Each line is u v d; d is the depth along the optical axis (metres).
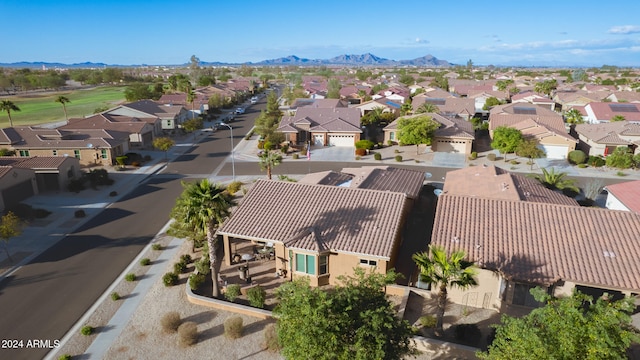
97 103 127.62
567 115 82.75
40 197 45.81
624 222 25.55
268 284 27.73
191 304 25.89
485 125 79.38
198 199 23.16
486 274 24.17
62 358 20.80
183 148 70.31
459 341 21.59
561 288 22.92
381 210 28.98
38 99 140.12
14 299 26.44
